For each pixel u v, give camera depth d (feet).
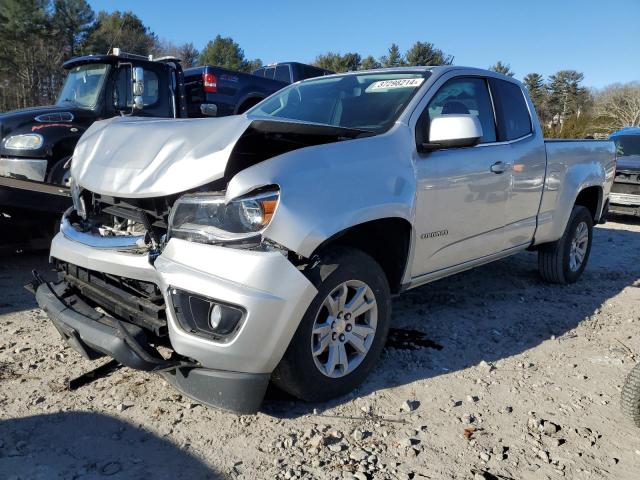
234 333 8.50
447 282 18.52
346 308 10.08
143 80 24.62
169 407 9.89
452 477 8.31
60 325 9.91
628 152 35.32
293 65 44.73
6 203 15.87
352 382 10.41
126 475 8.04
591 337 14.17
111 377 10.92
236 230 8.61
